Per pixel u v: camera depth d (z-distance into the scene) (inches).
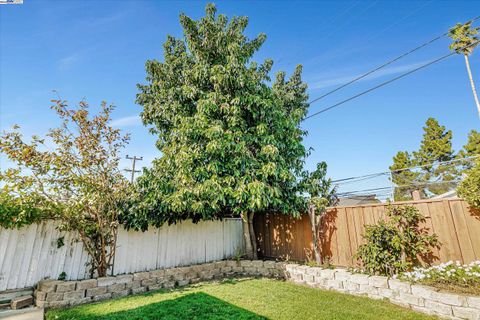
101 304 172.2
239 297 182.4
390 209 196.7
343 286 194.7
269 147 227.9
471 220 165.5
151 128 324.2
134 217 223.8
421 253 183.2
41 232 192.1
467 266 153.6
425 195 416.5
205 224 296.0
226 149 232.4
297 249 276.7
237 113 241.3
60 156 195.3
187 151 234.7
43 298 165.0
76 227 199.2
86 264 206.8
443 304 137.6
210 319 141.9
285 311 152.5
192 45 275.3
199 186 217.6
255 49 302.8
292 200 258.4
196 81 272.7
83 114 205.2
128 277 204.2
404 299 157.3
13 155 180.5
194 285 229.5
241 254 306.5
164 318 143.6
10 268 175.8
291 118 287.3
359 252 203.5
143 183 228.2
